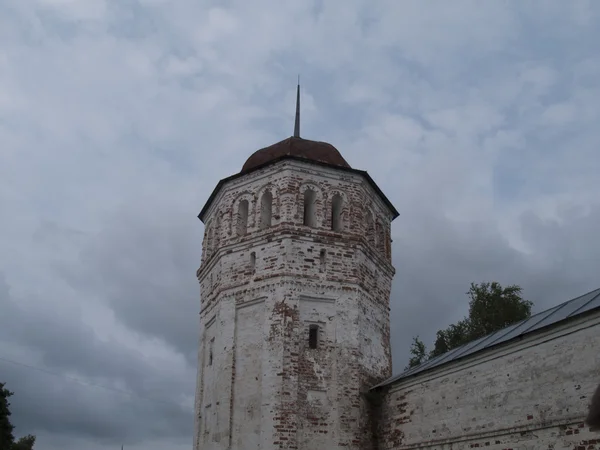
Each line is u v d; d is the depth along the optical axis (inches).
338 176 1162.6
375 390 1008.9
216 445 991.0
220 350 1057.5
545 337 717.3
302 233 1085.1
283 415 949.2
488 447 761.6
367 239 1186.6
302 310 1039.6
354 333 1048.8
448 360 861.8
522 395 730.2
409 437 909.8
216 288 1130.0
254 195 1155.9
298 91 1406.3
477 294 1803.6
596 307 654.5
